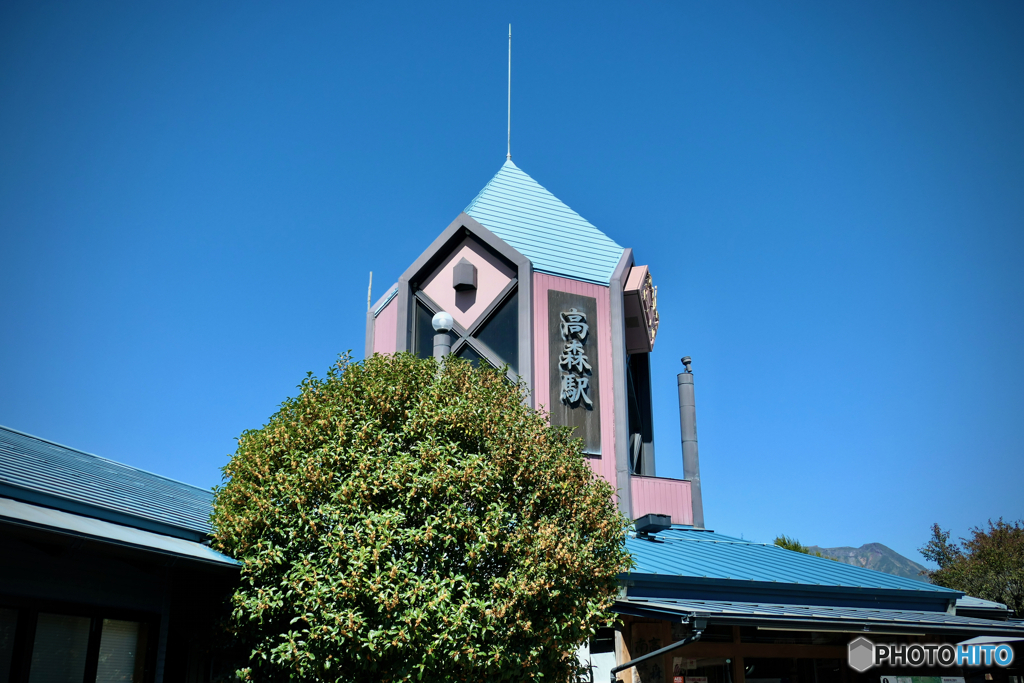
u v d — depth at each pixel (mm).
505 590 10695
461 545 10898
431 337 24641
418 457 11367
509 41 30531
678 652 15117
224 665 13414
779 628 14484
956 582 34719
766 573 17438
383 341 26078
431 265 25344
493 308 23953
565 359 23453
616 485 22797
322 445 11664
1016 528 35688
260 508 11156
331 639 10008
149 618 12188
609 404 23609
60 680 10359
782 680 16453
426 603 10047
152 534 10977
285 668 10812
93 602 10953
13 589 9648
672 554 18453
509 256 24047
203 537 11969
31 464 11492
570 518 12219
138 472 16672
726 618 13820
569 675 12242
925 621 16688
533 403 22484
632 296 25250
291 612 10734
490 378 13695
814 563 20062
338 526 10484
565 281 24484
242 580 11023
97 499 10828
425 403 11961
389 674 10117
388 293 26719
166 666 12703
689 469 24875
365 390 12148
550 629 11164
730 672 15766
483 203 25922
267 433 12000
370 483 10945
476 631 10227
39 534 8508
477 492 11172
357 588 10078
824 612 16172
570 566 11453
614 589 12758
